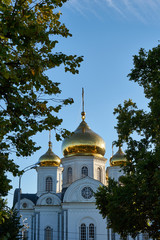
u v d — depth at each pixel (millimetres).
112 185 29391
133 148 27766
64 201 63500
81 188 64188
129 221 25734
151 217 25719
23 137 15219
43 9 14156
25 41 12883
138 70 27344
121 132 28406
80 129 71750
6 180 15734
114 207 25531
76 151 69125
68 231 62125
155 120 25906
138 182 24062
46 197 66625
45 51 14125
